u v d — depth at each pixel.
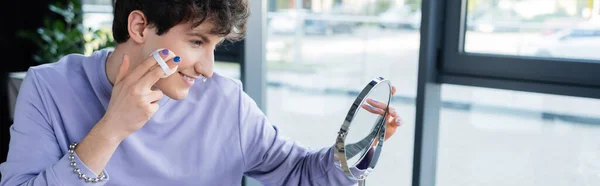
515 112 2.87
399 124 0.97
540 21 1.78
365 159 0.94
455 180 2.54
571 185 2.38
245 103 1.05
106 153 0.79
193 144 0.98
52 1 2.95
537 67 1.69
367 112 0.86
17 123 0.88
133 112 0.77
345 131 0.81
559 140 2.70
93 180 0.79
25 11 3.01
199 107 0.99
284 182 1.07
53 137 0.89
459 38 1.84
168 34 0.81
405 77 4.15
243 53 2.13
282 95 4.23
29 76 0.91
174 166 0.96
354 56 4.41
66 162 0.78
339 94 4.23
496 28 1.82
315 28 4.47
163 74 0.77
